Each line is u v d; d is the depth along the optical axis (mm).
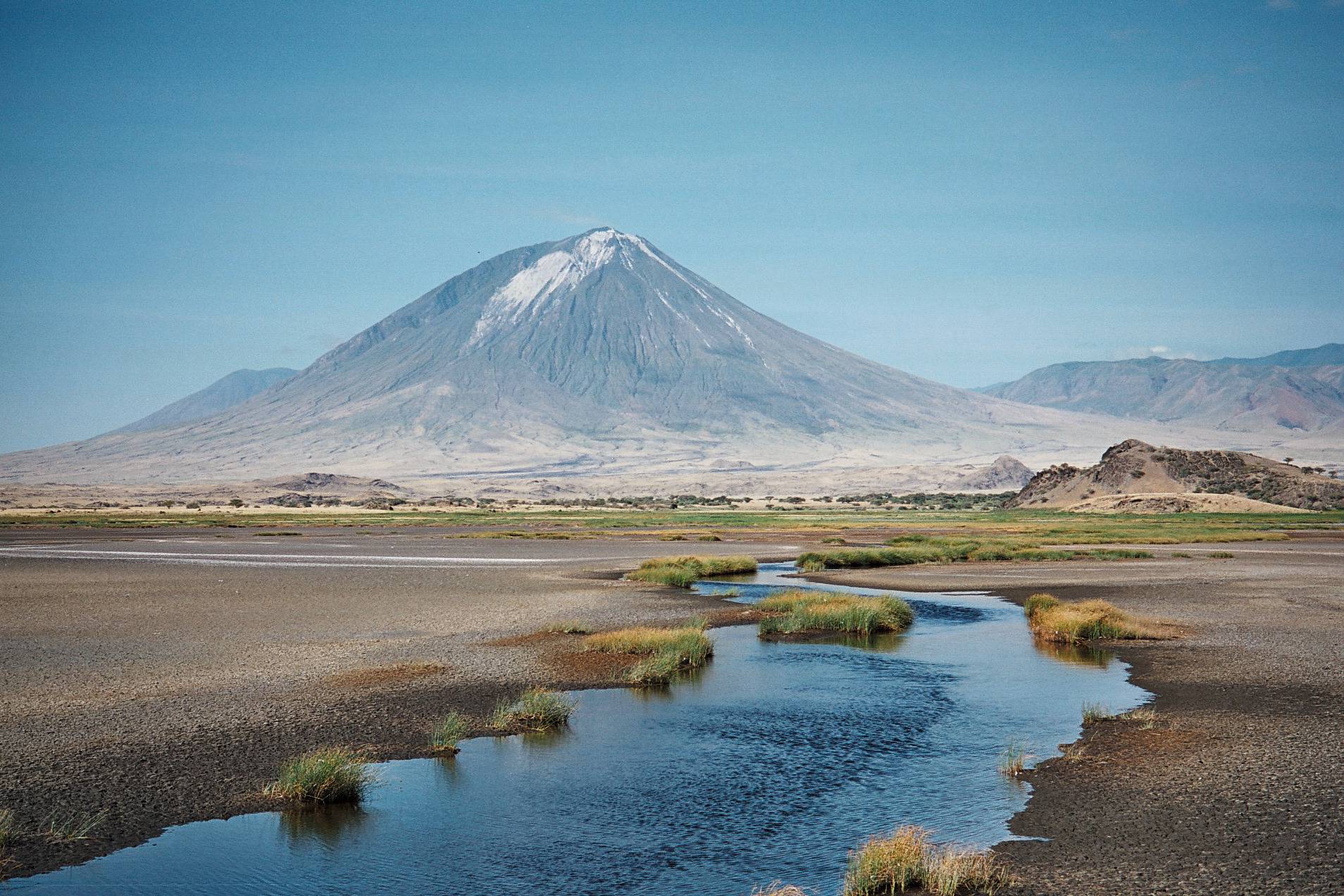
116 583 49562
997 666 27594
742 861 13289
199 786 16516
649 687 24750
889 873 12430
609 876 12805
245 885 12562
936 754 18344
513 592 47281
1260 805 15188
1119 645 31141
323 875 12891
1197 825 14406
